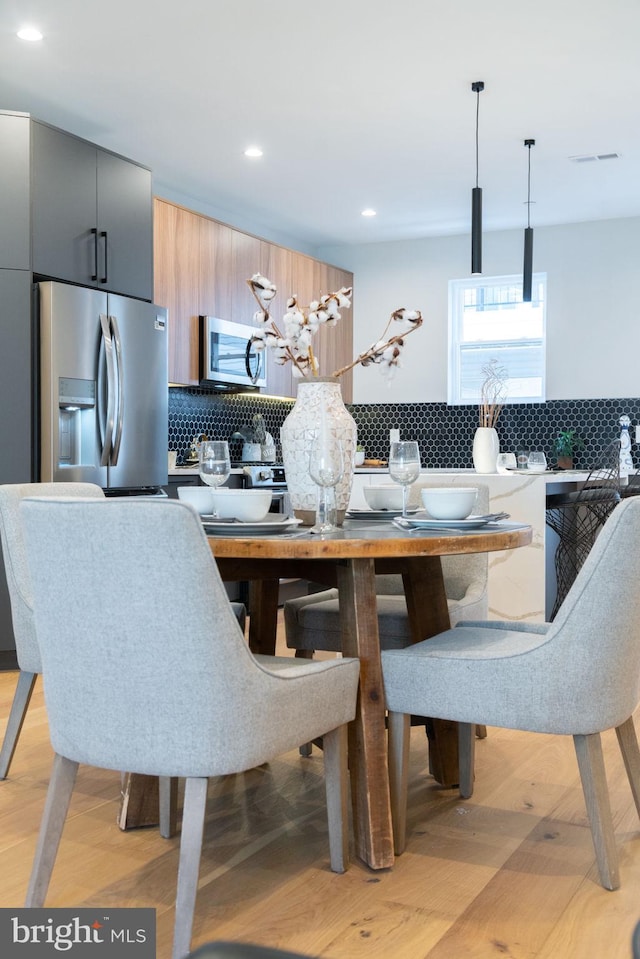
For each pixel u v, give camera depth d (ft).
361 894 6.21
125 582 5.11
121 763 5.35
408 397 24.14
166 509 4.97
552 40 12.74
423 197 20.21
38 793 8.25
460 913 5.94
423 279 23.95
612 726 6.23
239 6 11.75
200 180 18.99
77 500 5.22
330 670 6.07
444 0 11.65
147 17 12.03
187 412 20.10
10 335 13.30
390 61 13.38
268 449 21.57
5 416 13.26
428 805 7.94
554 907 6.03
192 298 18.13
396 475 7.66
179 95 14.58
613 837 6.31
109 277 14.94
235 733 5.20
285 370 21.62
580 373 22.25
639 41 12.76
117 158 15.08
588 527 15.85
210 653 5.09
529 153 17.37
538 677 6.07
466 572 9.52
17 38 12.58
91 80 13.99
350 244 24.68
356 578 6.64
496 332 23.50
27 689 8.52
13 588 8.24
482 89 14.32
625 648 6.12
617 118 15.61
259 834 7.29
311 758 9.41
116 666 5.24
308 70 13.66
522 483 13.44
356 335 24.72
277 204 20.77
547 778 8.66
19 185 13.38
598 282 22.07
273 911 5.96
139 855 6.89
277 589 8.96
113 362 14.28
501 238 23.08
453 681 6.35
